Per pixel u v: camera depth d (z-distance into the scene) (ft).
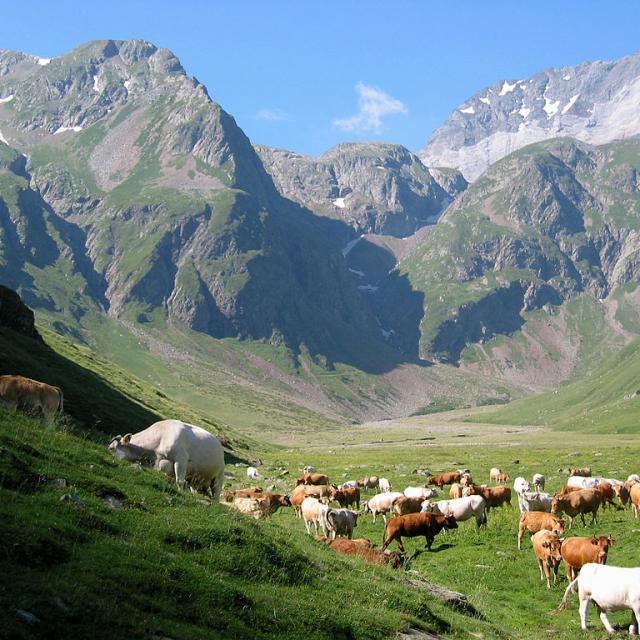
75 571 48.26
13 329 291.99
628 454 310.86
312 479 181.47
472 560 104.42
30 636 39.73
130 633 43.73
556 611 81.56
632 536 112.88
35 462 63.00
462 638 62.80
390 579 72.95
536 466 260.83
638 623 69.15
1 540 47.65
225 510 70.79
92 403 229.45
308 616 54.24
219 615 49.85
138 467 74.23
